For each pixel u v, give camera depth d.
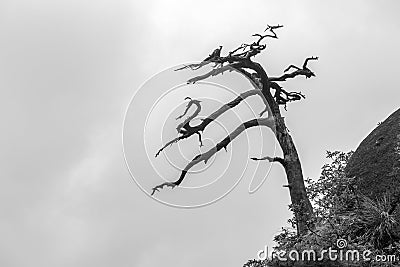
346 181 10.20
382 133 11.27
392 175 10.38
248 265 9.03
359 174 10.84
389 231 9.51
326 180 10.34
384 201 9.91
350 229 9.52
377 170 10.67
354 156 11.34
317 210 9.64
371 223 9.61
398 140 10.62
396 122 11.27
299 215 9.72
